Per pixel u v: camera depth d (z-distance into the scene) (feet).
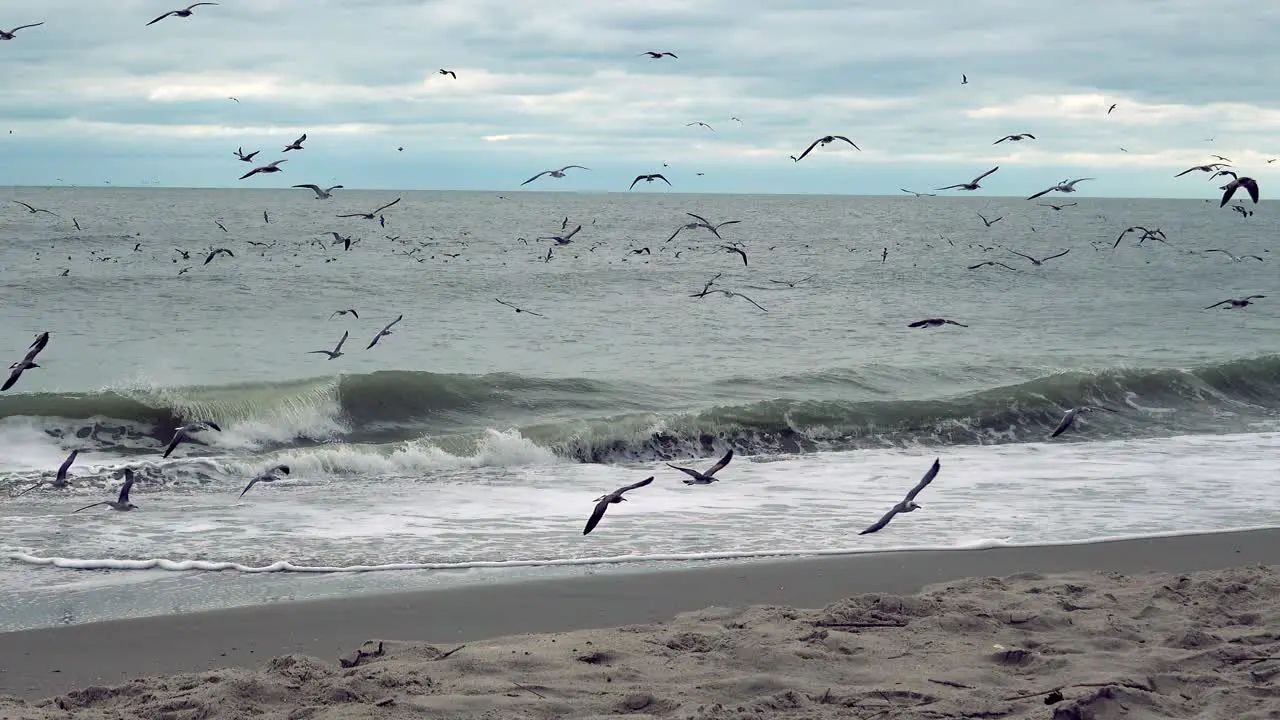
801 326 138.62
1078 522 51.39
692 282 192.24
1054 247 324.19
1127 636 32.32
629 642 31.94
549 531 49.26
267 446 73.92
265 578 41.63
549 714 26.73
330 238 286.46
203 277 172.45
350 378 81.46
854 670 29.78
